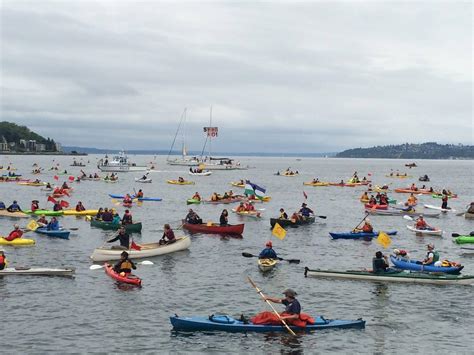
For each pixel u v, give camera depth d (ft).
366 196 291.79
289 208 258.98
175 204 264.11
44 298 93.81
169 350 72.84
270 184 447.01
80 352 71.51
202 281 108.06
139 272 114.21
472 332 81.30
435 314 89.04
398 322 85.10
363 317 87.35
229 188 380.78
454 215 236.84
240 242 153.07
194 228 170.71
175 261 125.80
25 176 490.90
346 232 170.09
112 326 81.25
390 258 120.37
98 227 174.50
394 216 228.22
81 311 87.61
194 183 420.36
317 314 88.89
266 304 93.86
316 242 155.74
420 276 107.45
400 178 593.42
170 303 93.04
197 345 74.59
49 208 239.91
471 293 100.78
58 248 138.10
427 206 258.78
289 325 80.28
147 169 618.03
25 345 73.46
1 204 206.80
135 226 169.58
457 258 137.08
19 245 140.67
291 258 132.67
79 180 419.33
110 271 109.29
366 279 108.88
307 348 74.18
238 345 74.74
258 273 115.14
